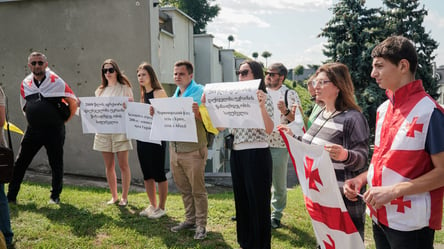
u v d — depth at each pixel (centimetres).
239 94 343
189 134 398
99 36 812
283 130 293
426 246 209
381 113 231
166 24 1189
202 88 419
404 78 211
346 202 261
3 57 845
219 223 479
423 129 200
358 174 260
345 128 256
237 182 372
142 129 455
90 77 823
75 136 841
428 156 202
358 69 1491
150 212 491
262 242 360
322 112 285
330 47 1576
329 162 230
